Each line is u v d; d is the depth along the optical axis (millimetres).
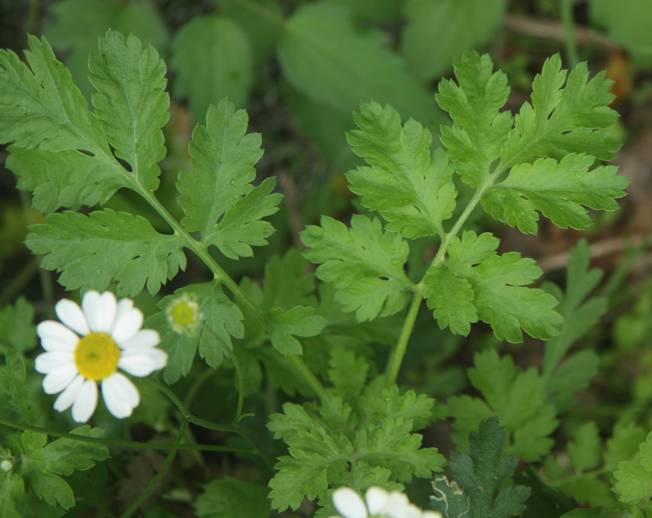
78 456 278
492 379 308
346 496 246
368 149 275
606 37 436
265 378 334
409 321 281
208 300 276
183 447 285
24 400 281
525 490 271
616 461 309
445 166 276
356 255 277
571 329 320
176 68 368
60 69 274
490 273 275
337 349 297
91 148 276
